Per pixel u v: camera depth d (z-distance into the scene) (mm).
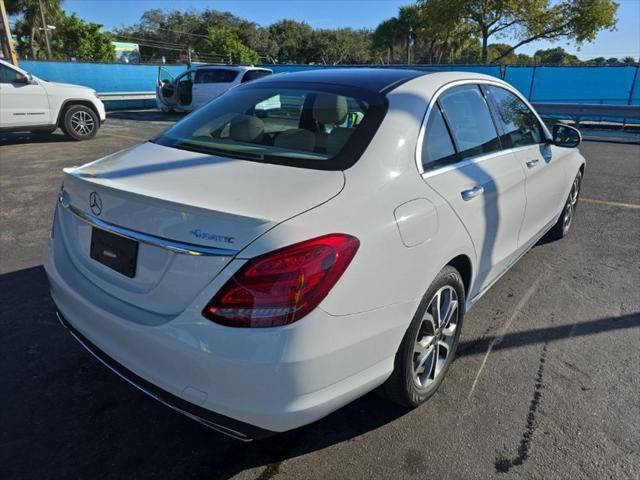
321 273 1729
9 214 5594
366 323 1915
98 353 2102
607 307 3680
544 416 2533
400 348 2217
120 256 2018
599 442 2363
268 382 1703
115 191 1995
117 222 2000
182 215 1806
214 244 1728
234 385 1717
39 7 41781
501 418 2516
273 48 65812
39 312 3436
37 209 5789
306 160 2180
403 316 2104
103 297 2072
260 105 2691
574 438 2387
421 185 2293
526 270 4324
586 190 7102
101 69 20906
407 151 2314
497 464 2232
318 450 2305
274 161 2201
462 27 33500
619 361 3018
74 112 10602
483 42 31922
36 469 2156
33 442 2303
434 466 2221
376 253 1922
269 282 1675
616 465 2232
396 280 2029
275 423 1760
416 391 2445
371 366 2014
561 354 3086
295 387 1740
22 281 3912
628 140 11977
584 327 3402
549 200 4090
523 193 3387
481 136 3025
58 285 2299
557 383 2801
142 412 2523
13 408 2512
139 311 1939
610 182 7586
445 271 2439
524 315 3553
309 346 1728
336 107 2451
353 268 1826
